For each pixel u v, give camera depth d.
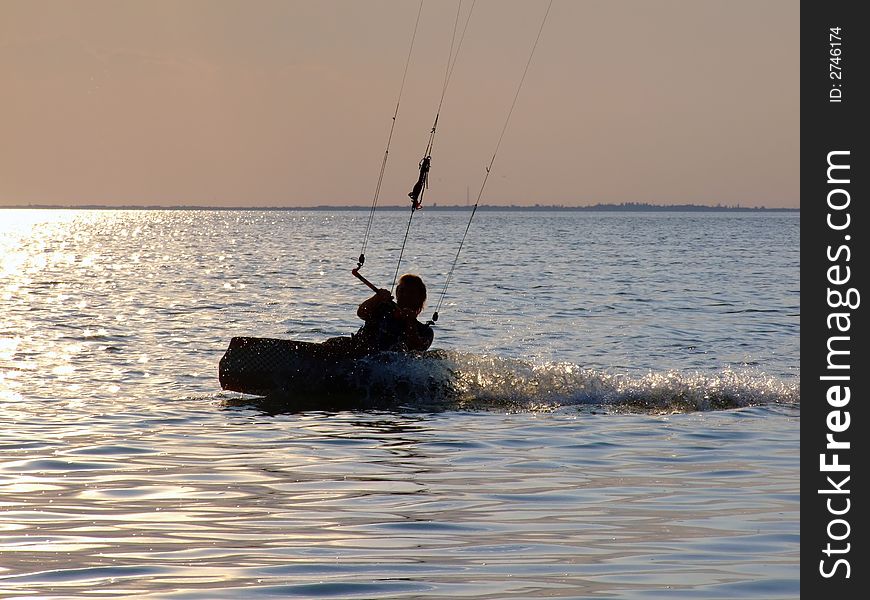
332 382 24.48
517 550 12.16
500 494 15.12
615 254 113.19
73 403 23.70
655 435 19.91
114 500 14.63
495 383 24.56
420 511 14.09
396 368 24.42
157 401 24.08
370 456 17.97
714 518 13.77
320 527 13.20
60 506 14.26
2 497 14.77
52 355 31.78
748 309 49.31
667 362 31.98
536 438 19.69
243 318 44.03
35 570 11.23
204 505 14.38
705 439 19.50
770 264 93.38
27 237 167.25
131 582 10.81
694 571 11.35
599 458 17.84
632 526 13.34
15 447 18.48
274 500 14.70
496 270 82.38
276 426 20.97
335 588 10.64
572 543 12.48
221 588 10.60
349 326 41.66
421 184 25.70
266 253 109.56
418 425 21.14
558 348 35.34
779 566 11.56
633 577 11.10
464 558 11.82
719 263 94.88
